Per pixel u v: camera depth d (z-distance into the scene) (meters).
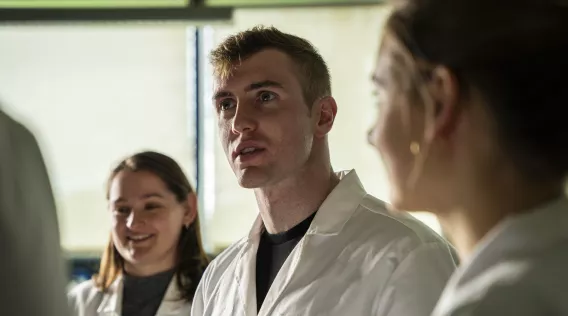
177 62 4.07
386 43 0.73
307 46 1.48
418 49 0.66
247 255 1.54
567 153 0.61
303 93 1.42
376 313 1.29
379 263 1.32
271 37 1.44
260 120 1.37
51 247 0.74
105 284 2.17
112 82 4.11
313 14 3.96
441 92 0.66
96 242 4.11
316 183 1.45
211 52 1.49
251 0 3.56
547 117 0.60
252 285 1.48
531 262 0.59
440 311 0.63
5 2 3.48
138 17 3.43
